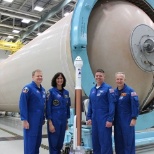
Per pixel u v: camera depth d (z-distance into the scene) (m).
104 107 3.13
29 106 3.23
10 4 10.95
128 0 4.52
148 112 4.23
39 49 4.80
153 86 4.29
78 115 3.08
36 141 3.24
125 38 3.89
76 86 3.13
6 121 9.88
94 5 4.07
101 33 3.89
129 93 3.13
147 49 3.92
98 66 3.87
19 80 5.99
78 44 3.44
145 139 3.85
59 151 3.43
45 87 4.63
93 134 3.21
